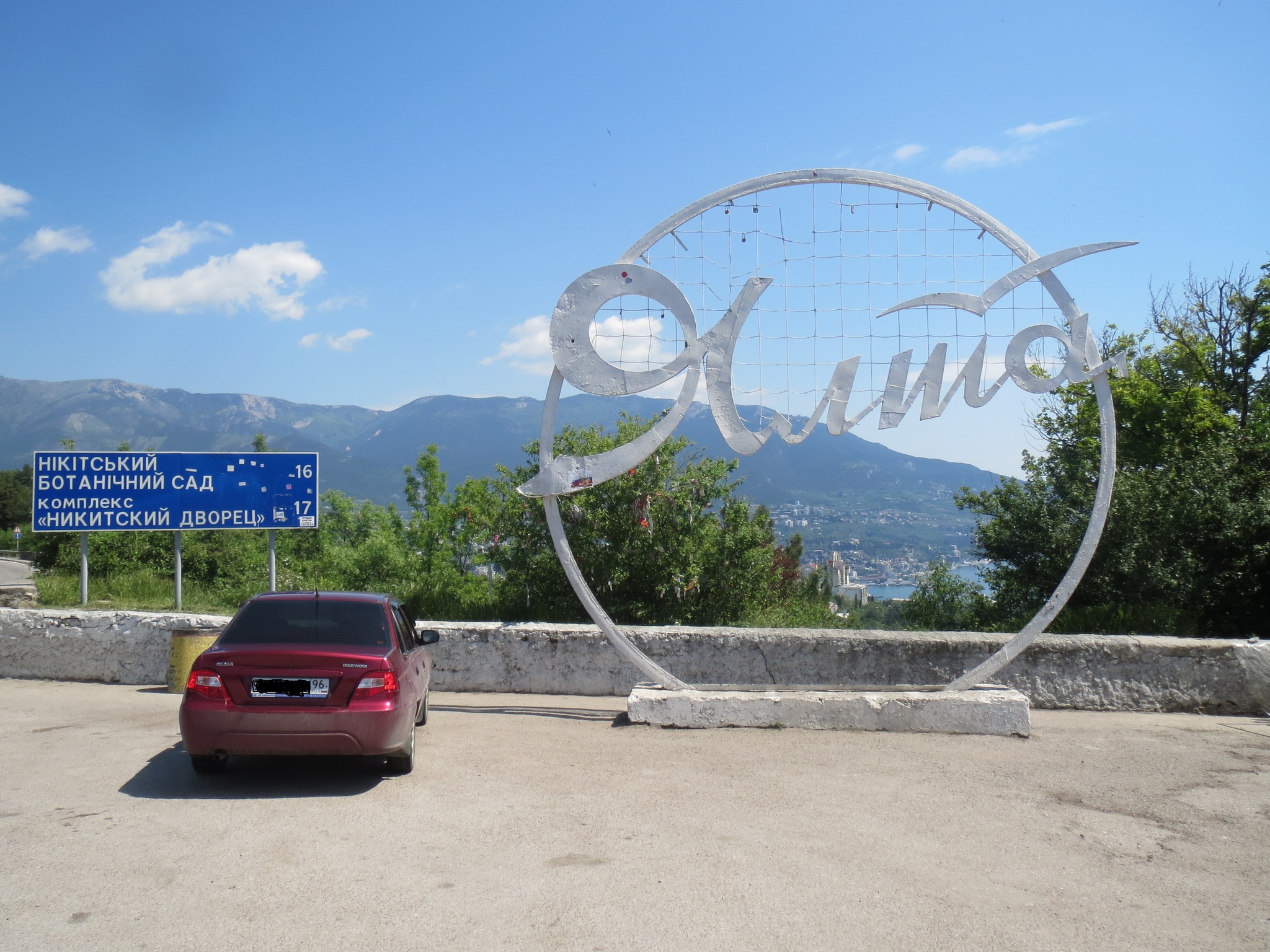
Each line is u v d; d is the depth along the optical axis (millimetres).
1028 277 8656
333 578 16422
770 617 12531
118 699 9648
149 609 12484
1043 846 5332
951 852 5191
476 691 10375
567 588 11734
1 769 6672
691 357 8797
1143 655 9539
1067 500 12758
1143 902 4504
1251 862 5113
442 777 6691
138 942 3824
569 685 10273
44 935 3875
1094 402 16594
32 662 10953
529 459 12539
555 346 8930
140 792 6129
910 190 8883
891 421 8695
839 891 4570
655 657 10094
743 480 12117
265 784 6414
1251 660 9430
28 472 71562
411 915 4160
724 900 4418
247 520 12289
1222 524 11844
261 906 4242
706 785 6543
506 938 3945
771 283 8836
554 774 6805
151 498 12164
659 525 11555
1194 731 8477
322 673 6203
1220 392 17203
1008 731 8242
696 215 9078
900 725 8352
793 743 7934
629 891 4516
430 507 20891
